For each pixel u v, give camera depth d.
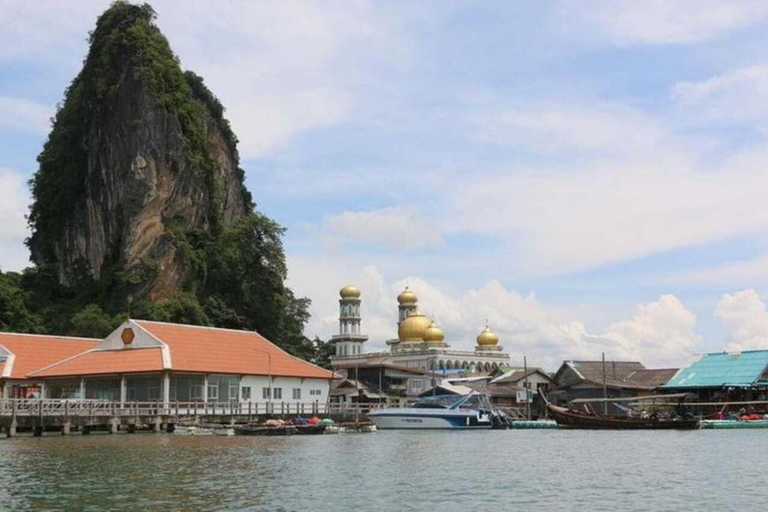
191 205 148.88
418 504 33.38
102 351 90.12
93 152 151.38
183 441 65.56
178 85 153.25
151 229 142.00
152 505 32.66
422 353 164.12
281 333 145.25
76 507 32.12
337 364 164.62
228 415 83.94
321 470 44.66
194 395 87.75
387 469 45.50
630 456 54.47
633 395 114.19
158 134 145.25
